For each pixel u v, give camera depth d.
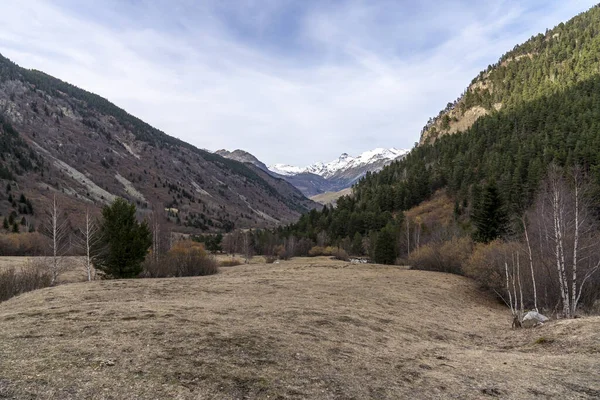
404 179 140.12
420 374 9.51
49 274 32.88
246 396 6.74
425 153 169.75
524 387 8.95
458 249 47.53
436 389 8.46
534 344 14.74
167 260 47.09
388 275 38.78
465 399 7.97
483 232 48.78
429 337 15.96
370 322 16.30
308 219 135.88
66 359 7.66
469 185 102.81
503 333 18.38
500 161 103.81
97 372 7.07
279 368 8.48
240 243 105.56
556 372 10.27
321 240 108.19
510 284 30.03
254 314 14.62
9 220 97.25
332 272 40.41
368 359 10.38
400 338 14.45
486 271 34.66
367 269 46.91
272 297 20.52
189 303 16.50
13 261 47.38
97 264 34.22
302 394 7.18
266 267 56.06
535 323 18.62
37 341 9.04
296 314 15.48
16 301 17.50
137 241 34.38
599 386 9.08
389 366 9.95
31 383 6.29
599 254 25.55
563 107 125.75
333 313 16.84
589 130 91.19
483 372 10.16
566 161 76.06
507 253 32.62
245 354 9.12
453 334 17.47
